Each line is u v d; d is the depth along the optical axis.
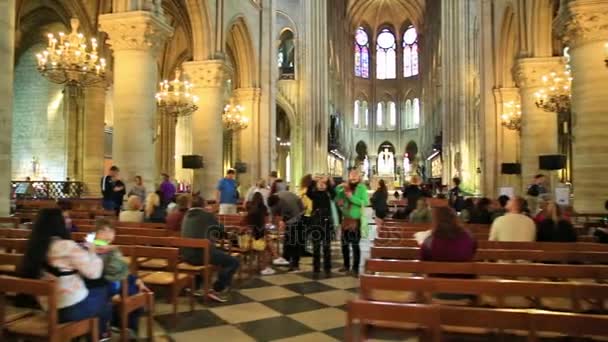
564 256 5.89
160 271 7.18
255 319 6.50
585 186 11.32
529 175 16.69
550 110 15.19
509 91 20.47
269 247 10.52
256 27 24.56
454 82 35.34
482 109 21.61
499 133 20.81
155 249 6.27
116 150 13.38
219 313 6.77
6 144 9.28
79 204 15.06
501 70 20.62
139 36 13.34
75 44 13.68
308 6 37.75
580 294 3.72
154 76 13.94
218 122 19.11
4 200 9.24
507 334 4.30
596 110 11.19
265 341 5.60
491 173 20.80
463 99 31.23
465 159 30.80
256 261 10.49
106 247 4.88
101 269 4.55
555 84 14.63
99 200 16.39
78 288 4.39
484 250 6.09
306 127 37.03
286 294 8.02
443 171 38.19
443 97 39.28
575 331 2.88
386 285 3.91
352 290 8.35
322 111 39.75
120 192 12.23
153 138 13.90
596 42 11.22
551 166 14.45
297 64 37.41
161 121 27.86
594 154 11.21
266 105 24.73
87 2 20.03
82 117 21.27
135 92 13.36
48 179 21.22
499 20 20.20
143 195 12.34
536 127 16.59
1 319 4.44
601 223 9.92
